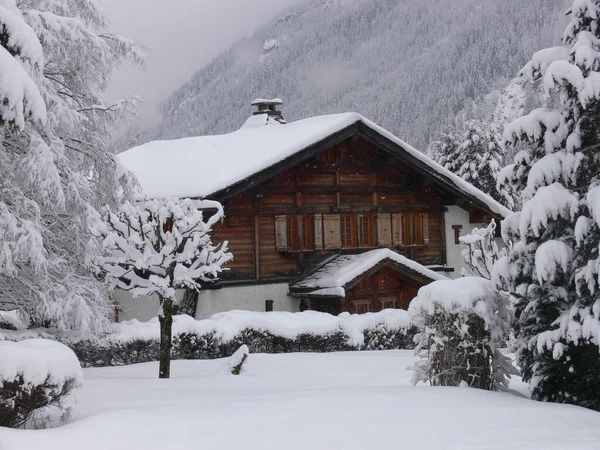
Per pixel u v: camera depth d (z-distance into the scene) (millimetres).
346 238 27156
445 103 129375
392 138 26766
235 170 23672
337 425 7668
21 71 10109
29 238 12641
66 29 14766
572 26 11352
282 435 7254
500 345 11727
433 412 8391
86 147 15914
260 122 31578
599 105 10789
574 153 11000
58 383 7453
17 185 13297
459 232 30109
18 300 14719
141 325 18328
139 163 28438
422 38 179250
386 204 28094
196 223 14828
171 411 8055
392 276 26109
